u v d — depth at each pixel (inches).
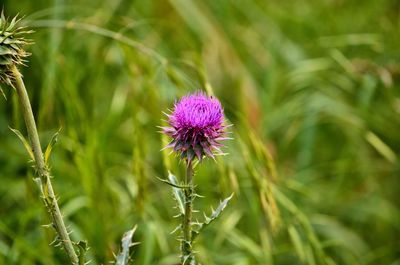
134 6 257.6
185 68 239.6
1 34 102.2
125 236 121.2
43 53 208.7
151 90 187.5
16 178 219.3
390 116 249.8
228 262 187.0
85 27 185.9
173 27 231.9
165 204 206.4
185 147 110.0
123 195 205.9
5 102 219.6
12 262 165.8
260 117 222.5
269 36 259.1
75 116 195.0
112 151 223.6
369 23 278.8
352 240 219.8
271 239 191.8
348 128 246.4
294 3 295.6
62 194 196.2
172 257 178.7
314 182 239.3
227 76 233.3
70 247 112.7
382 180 250.2
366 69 234.2
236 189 165.3
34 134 108.9
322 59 258.7
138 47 183.6
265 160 170.2
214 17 252.5
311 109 232.2
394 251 219.0
